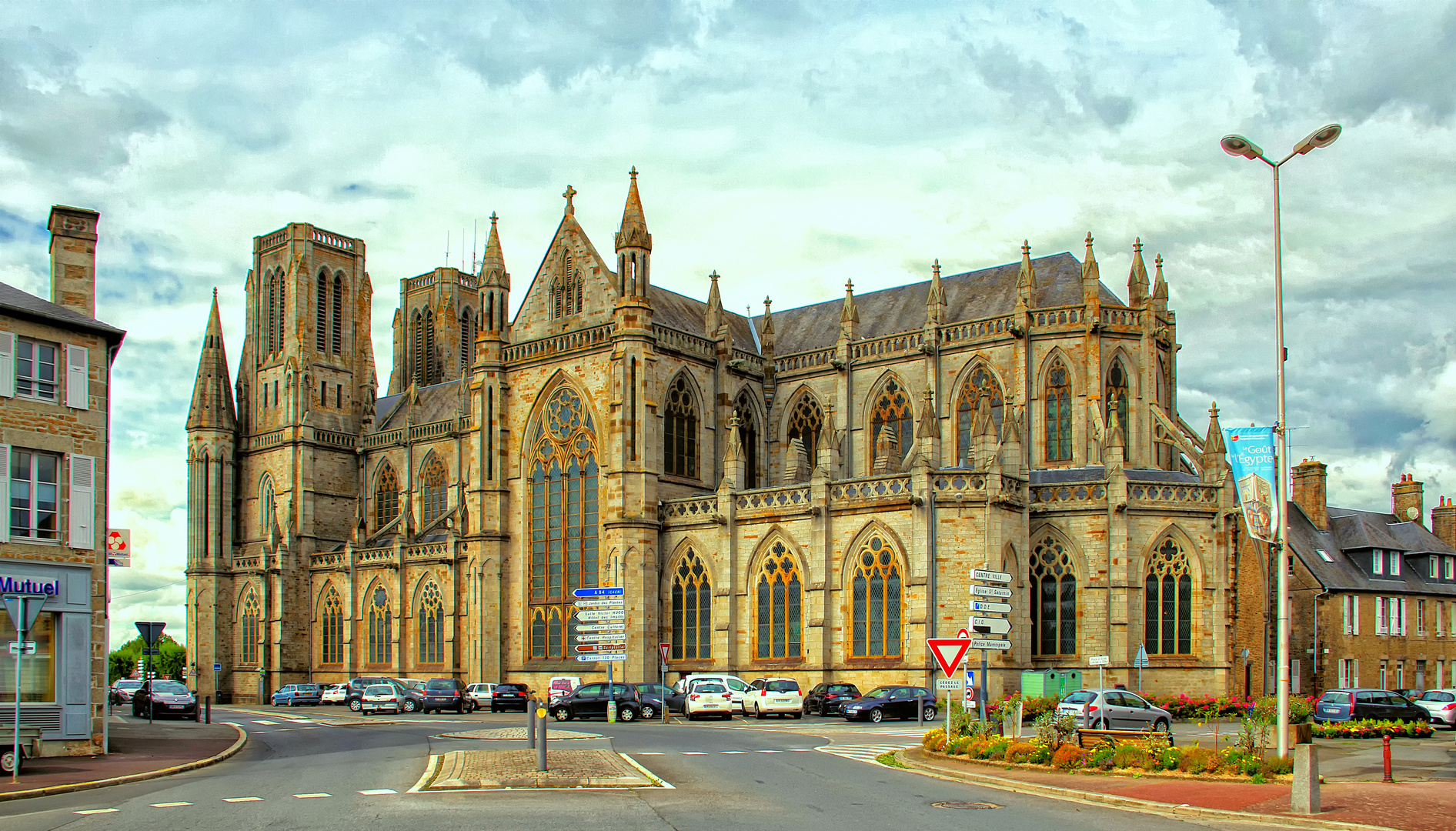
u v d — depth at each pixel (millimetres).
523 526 100500
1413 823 30594
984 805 33875
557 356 99188
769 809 31828
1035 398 92062
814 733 62781
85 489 53906
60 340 54031
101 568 53938
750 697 80062
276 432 139750
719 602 89875
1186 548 83062
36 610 42062
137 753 52781
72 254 58969
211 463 139750
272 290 146500
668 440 96875
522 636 99562
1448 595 100625
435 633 115688
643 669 91062
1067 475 87188
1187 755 41812
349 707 109812
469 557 101438
